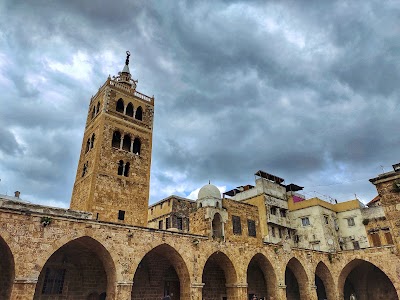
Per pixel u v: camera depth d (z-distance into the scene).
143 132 50.59
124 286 28.45
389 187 30.38
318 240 58.22
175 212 55.81
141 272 37.53
